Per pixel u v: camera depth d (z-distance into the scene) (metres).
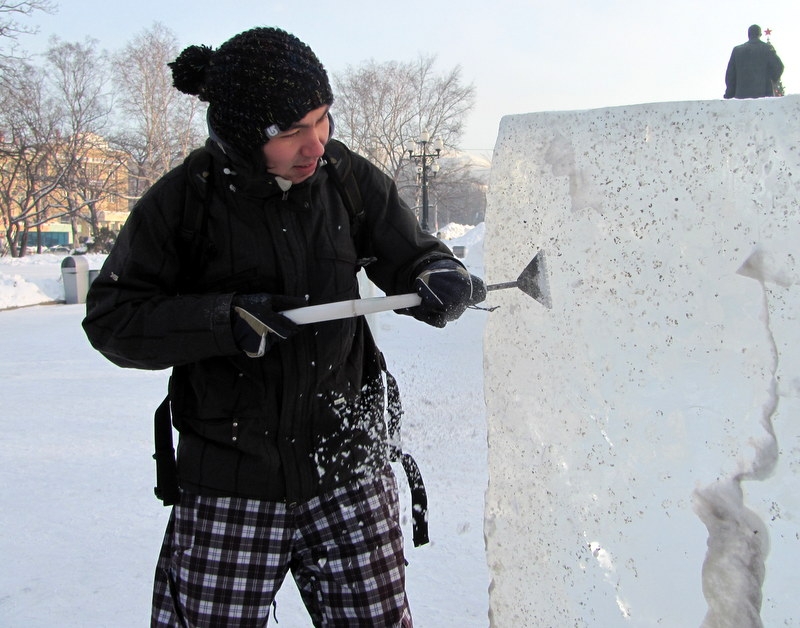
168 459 1.56
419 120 52.94
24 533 3.05
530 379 1.43
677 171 1.21
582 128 1.32
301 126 1.39
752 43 10.40
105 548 2.91
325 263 1.56
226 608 1.50
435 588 2.56
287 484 1.53
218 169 1.49
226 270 1.51
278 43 1.38
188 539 1.53
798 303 1.09
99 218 55.56
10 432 4.55
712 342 1.18
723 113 1.16
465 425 3.29
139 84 42.09
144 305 1.45
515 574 1.48
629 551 1.29
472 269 13.51
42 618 2.42
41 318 11.70
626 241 1.27
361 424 1.64
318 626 1.67
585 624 1.36
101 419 4.85
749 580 1.16
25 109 35.94
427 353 5.33
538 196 1.40
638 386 1.27
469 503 3.13
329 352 1.54
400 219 1.66
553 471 1.40
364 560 1.59
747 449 1.16
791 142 1.09
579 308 1.34
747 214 1.14
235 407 1.51
